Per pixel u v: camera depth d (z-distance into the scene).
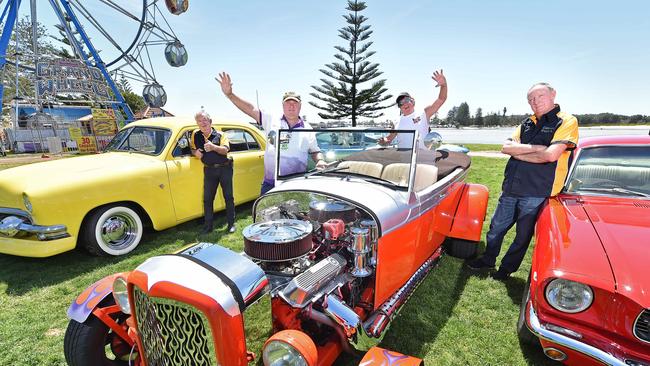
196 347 1.77
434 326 3.01
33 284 3.91
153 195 4.87
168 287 1.76
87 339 2.20
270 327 2.00
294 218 2.93
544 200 3.38
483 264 3.94
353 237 2.34
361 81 28.56
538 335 2.21
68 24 19.44
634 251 2.20
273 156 4.32
